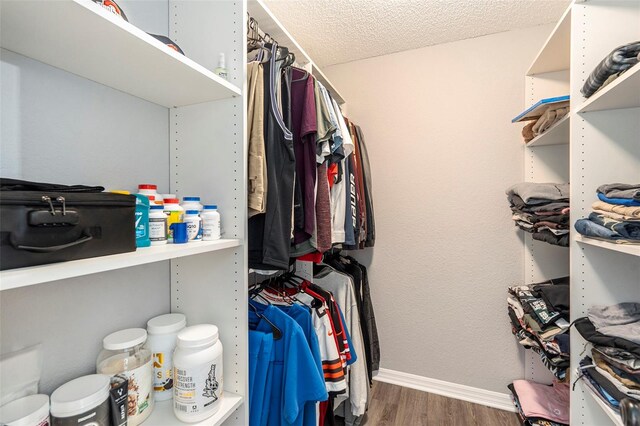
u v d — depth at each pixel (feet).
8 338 1.95
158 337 2.63
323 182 3.66
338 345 4.26
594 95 3.04
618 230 2.62
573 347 3.43
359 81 6.98
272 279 4.70
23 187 1.57
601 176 3.36
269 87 3.16
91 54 2.05
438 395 6.24
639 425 2.33
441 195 6.35
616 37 3.32
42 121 2.15
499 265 5.95
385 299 6.75
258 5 3.73
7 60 1.98
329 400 4.41
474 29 5.82
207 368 2.42
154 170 3.03
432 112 6.42
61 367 2.22
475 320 6.11
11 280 1.28
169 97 2.88
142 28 2.84
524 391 5.33
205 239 2.67
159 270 3.07
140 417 2.29
